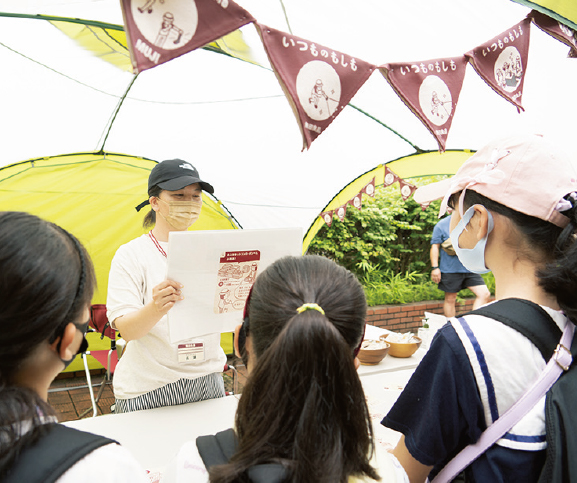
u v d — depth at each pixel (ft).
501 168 3.08
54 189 12.32
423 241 22.36
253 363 2.71
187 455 2.47
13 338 1.95
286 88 4.44
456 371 2.79
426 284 21.54
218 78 9.11
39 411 2.12
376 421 5.30
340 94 4.77
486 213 3.14
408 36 6.88
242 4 5.97
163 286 4.94
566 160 3.07
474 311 3.04
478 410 2.77
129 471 2.17
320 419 2.07
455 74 5.56
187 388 5.98
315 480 1.99
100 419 5.41
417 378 3.00
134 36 3.59
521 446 2.65
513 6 6.32
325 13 6.21
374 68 4.98
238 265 5.26
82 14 6.43
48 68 8.57
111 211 13.01
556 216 2.88
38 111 9.84
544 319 2.87
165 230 6.30
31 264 1.94
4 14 6.36
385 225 20.84
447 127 5.48
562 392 2.64
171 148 12.03
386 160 12.13
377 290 19.54
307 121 4.58
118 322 5.48
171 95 9.71
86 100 9.71
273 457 2.10
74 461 1.98
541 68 7.95
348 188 12.99
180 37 3.79
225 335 15.05
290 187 13.05
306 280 2.46
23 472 1.89
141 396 5.82
